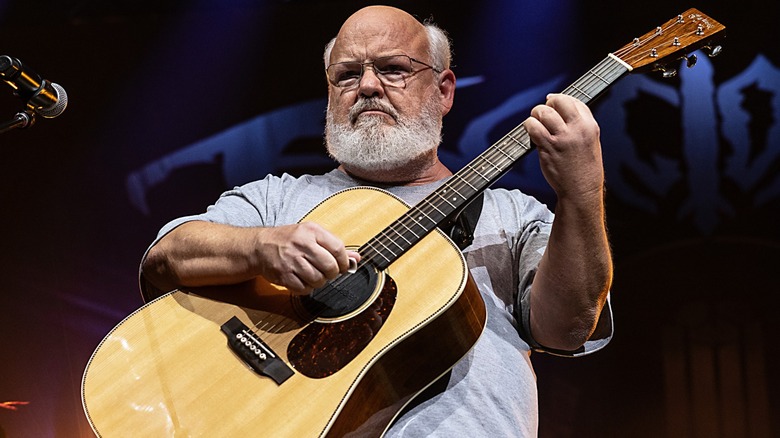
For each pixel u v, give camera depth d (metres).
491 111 5.02
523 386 2.44
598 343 2.53
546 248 2.38
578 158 2.23
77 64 5.37
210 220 2.67
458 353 2.28
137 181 5.35
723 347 4.94
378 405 2.21
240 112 5.29
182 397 2.14
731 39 4.80
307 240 2.17
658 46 2.56
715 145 4.86
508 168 2.47
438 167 2.94
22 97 2.38
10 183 5.42
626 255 5.02
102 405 2.15
